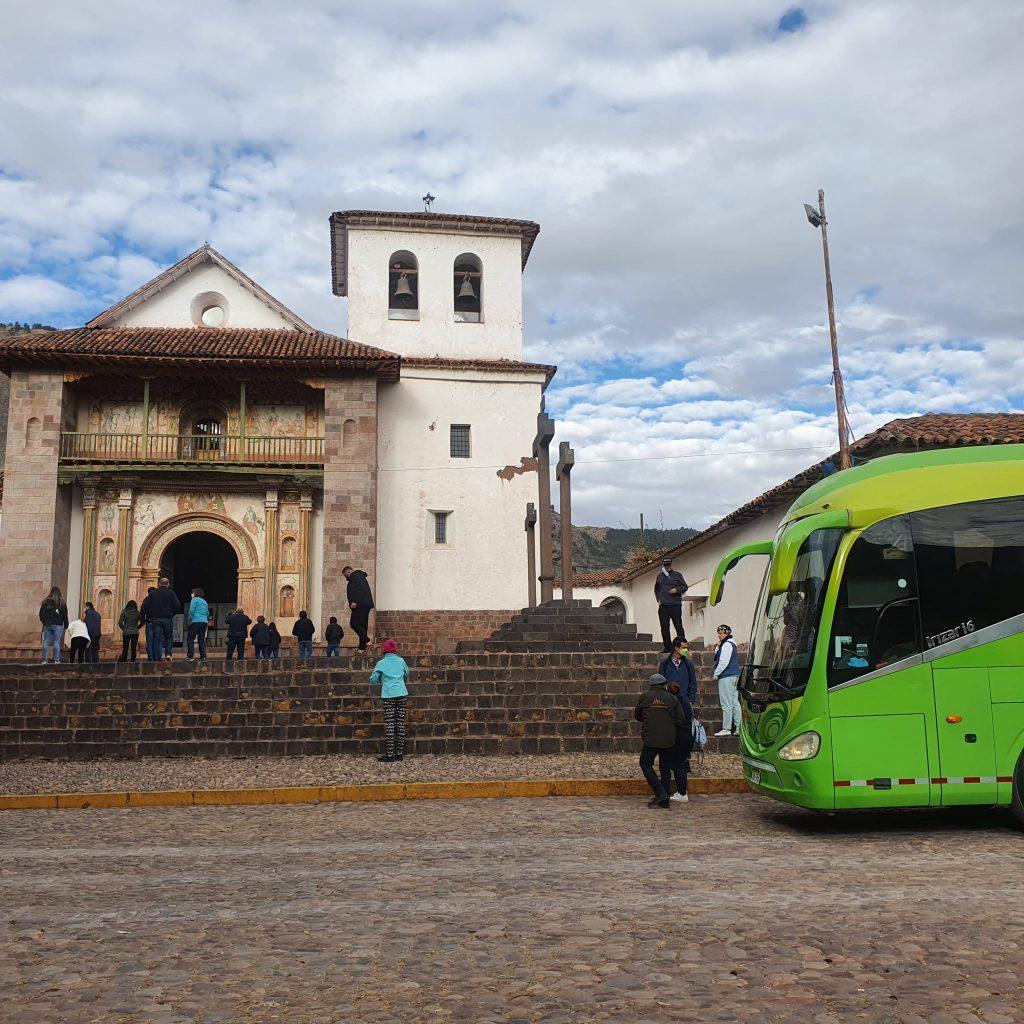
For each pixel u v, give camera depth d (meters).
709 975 5.10
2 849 9.58
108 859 8.94
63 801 12.69
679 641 14.02
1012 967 5.12
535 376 32.72
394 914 6.59
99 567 28.73
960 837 9.27
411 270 33.62
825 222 24.78
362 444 29.50
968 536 9.73
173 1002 4.91
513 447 32.25
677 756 11.96
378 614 30.47
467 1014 4.64
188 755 15.99
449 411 32.16
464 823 10.68
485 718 16.44
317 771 14.27
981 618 9.55
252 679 17.91
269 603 29.14
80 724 16.75
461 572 31.23
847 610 9.59
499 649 19.23
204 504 29.56
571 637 19.88
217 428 30.72
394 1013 4.68
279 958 5.61
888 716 9.37
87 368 28.58
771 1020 4.46
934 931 5.83
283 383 30.47
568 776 13.49
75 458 28.25
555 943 5.78
